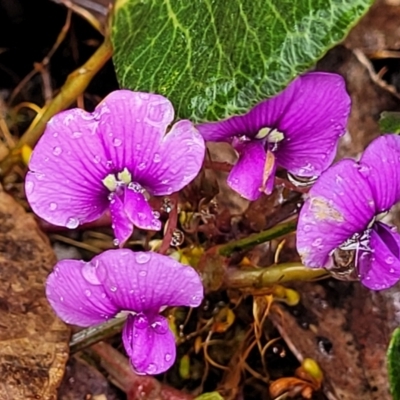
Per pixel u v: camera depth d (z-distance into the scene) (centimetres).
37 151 5
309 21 5
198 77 6
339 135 6
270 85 5
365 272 6
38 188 6
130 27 6
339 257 6
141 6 6
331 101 6
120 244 6
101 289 6
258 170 6
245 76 6
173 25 6
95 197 6
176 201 6
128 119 5
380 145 5
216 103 6
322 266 6
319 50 5
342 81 6
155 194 6
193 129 5
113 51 6
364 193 5
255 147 6
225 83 6
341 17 5
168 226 6
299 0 5
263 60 5
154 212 6
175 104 6
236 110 6
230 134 6
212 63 6
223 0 6
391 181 6
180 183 6
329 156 6
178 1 6
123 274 5
